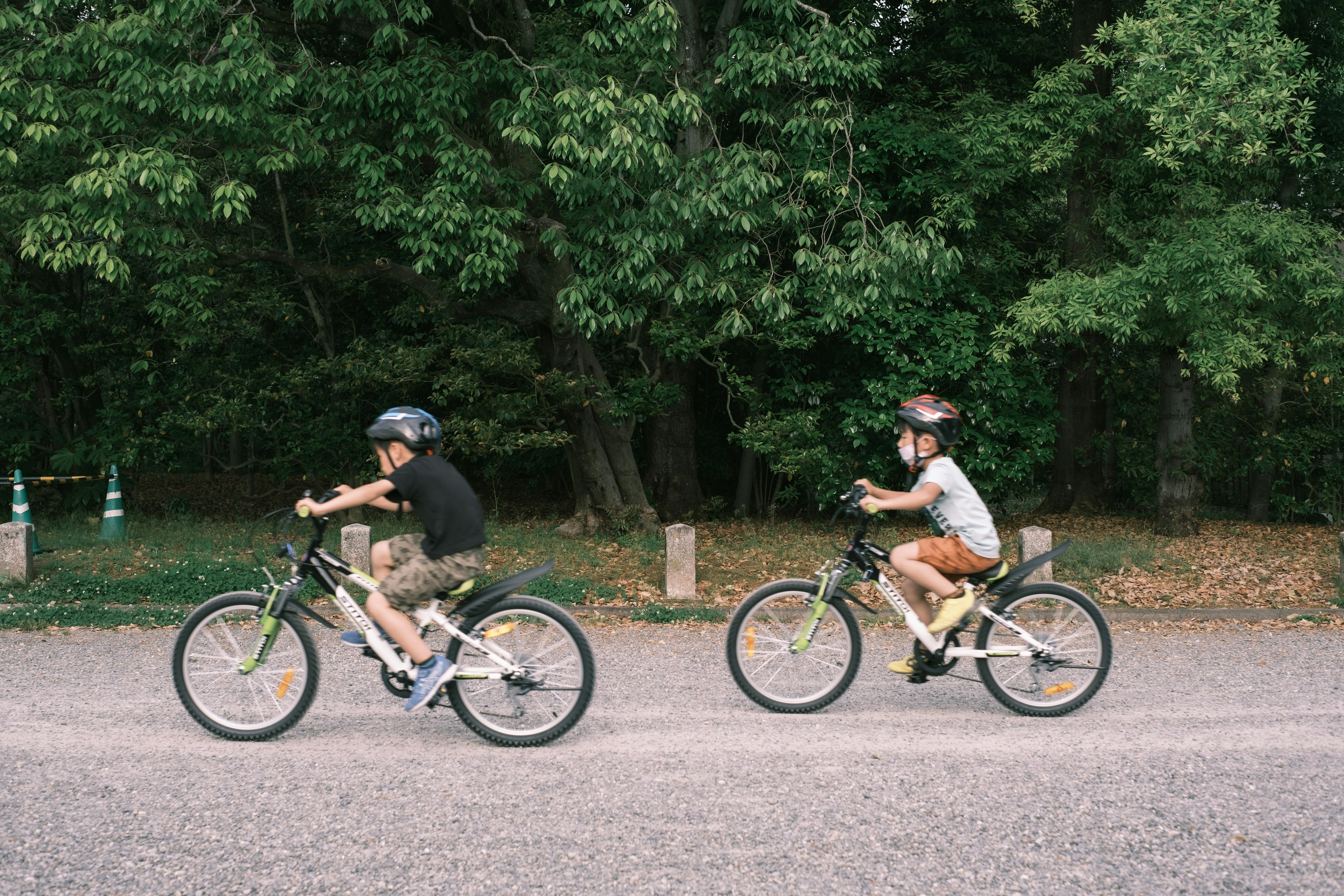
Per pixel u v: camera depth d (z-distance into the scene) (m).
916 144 12.91
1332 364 12.00
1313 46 13.95
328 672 5.97
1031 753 4.48
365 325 15.12
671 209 9.23
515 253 9.14
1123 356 16.34
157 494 17.47
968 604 4.92
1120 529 13.96
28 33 8.31
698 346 11.74
